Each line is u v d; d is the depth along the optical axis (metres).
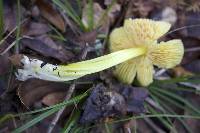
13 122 0.15
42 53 0.17
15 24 0.17
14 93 0.16
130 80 0.17
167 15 0.20
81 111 0.16
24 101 0.16
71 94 0.16
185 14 0.21
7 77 0.16
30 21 0.17
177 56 0.16
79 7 0.18
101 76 0.17
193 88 0.19
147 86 0.18
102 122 0.16
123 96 0.17
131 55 0.16
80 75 0.15
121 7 0.20
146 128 0.18
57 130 0.16
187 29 0.20
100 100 0.16
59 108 0.15
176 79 0.18
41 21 0.18
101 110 0.16
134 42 0.17
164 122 0.17
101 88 0.16
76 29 0.19
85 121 0.16
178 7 0.21
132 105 0.17
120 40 0.17
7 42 0.16
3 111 0.16
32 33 0.17
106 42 0.19
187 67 0.20
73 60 0.17
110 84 0.17
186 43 0.20
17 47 0.16
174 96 0.18
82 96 0.15
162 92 0.18
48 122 0.16
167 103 0.19
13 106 0.16
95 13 0.20
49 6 0.18
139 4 0.20
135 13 0.20
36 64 0.14
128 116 0.17
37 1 0.18
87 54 0.18
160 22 0.16
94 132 0.17
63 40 0.18
